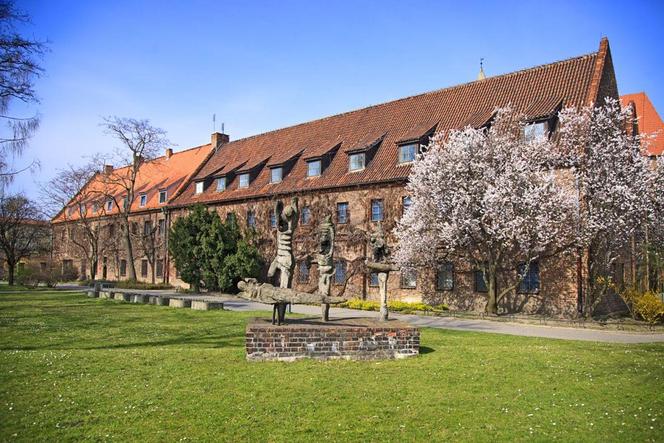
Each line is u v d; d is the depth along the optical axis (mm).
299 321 11938
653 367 10188
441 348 12578
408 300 28594
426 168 23906
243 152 44344
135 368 9648
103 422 6840
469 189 22531
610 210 21156
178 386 8445
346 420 6973
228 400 7754
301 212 34406
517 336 16250
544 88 27156
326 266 12383
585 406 7598
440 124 29797
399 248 26062
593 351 12273
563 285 22938
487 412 7344
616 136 22484
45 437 6297
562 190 21234
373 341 10844
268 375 9172
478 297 25812
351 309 25953
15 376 8953
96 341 14000
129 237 44969
